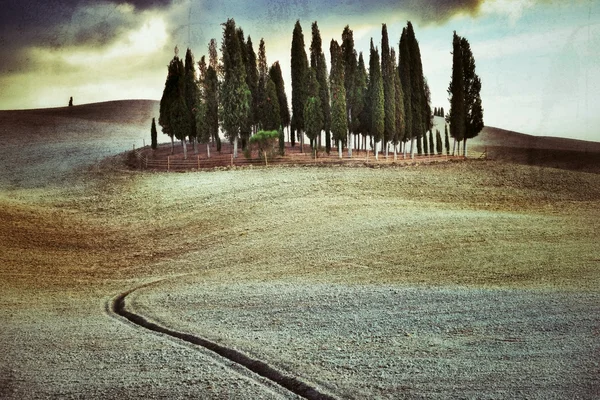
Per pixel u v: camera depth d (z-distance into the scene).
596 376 10.44
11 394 10.42
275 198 39.72
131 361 12.20
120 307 19.11
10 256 28.98
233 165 52.38
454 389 9.99
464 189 44.19
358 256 25.91
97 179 52.34
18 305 19.69
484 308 16.14
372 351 12.25
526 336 13.12
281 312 16.50
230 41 57.16
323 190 41.59
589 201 41.97
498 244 27.52
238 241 30.95
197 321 15.86
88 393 10.36
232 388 10.38
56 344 13.84
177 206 40.09
